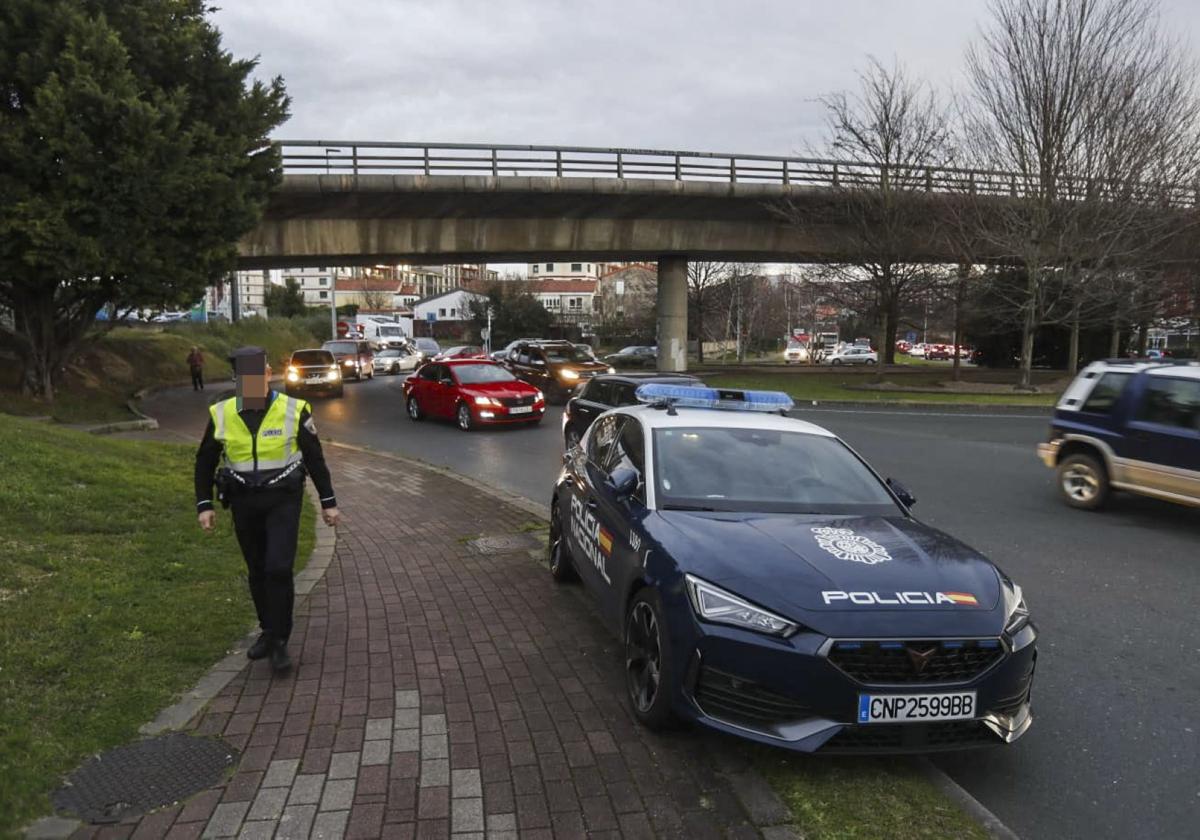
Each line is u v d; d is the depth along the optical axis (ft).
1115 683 15.85
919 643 11.18
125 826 9.87
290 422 14.83
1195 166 72.43
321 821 10.13
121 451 33.55
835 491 15.80
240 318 164.35
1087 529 28.58
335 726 12.64
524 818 10.33
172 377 107.04
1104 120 71.31
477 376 59.98
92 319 63.87
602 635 17.01
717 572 12.12
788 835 10.11
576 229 97.14
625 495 15.70
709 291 173.88
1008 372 113.29
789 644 11.12
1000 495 34.47
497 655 15.78
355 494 33.24
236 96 62.59
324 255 90.94
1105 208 72.79
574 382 76.95
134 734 12.07
